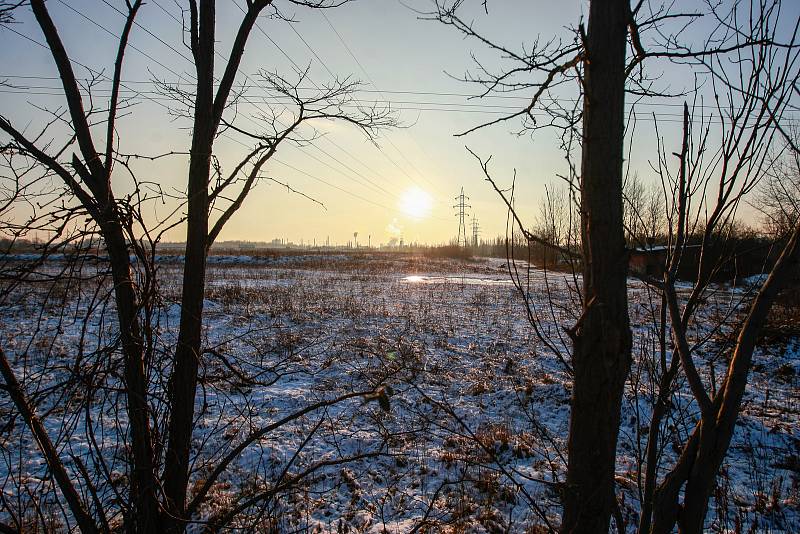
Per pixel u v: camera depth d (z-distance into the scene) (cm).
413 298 1998
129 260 280
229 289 1916
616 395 175
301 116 358
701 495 174
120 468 477
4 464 498
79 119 279
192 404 310
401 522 453
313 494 494
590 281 178
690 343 896
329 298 1866
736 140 194
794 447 609
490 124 206
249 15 326
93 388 249
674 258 192
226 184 325
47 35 273
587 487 178
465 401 795
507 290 2328
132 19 285
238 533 394
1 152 234
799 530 427
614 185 174
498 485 520
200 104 317
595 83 174
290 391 794
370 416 699
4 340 865
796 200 179
